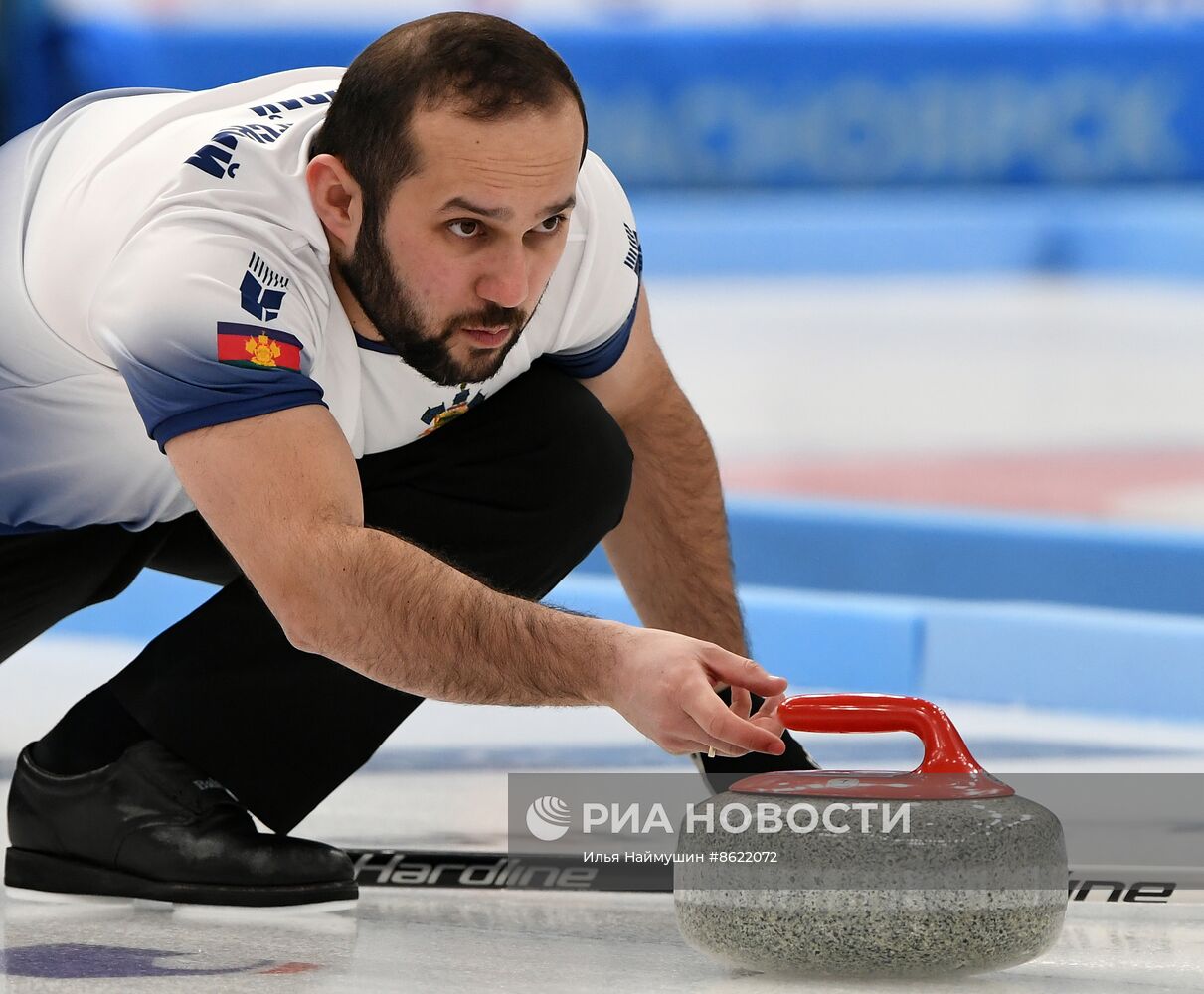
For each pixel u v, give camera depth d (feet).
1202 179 97.50
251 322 15.19
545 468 18.37
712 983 13.24
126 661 37.52
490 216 15.14
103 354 17.10
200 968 13.78
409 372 17.24
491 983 13.24
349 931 15.87
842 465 65.41
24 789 17.75
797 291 97.96
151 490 18.86
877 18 97.60
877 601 36.60
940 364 82.07
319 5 90.79
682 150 99.45
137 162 17.06
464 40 15.07
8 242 18.01
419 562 14.67
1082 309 92.73
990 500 58.90
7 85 85.87
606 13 97.40
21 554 19.30
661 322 91.91
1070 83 97.09
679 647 13.67
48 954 14.46
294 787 17.37
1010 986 13.20
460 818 21.94
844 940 12.69
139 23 89.04
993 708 32.91
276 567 14.78
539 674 14.29
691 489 20.59
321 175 15.88
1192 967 14.21
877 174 99.55
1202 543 46.47
